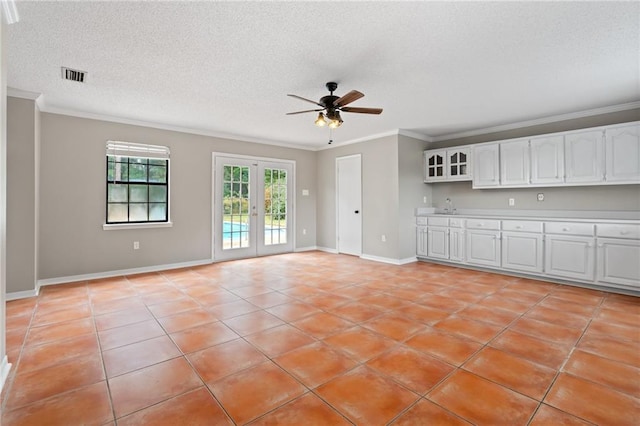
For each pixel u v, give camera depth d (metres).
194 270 4.97
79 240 4.33
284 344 2.44
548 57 2.73
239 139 5.88
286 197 6.61
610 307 3.25
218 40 2.45
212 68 2.94
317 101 3.82
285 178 6.59
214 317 2.99
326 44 2.51
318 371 2.06
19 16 2.12
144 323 2.85
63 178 4.20
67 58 2.75
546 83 3.31
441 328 2.73
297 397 1.79
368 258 5.93
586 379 1.95
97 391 1.85
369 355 2.26
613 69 2.98
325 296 3.63
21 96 3.54
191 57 2.72
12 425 1.57
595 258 3.83
